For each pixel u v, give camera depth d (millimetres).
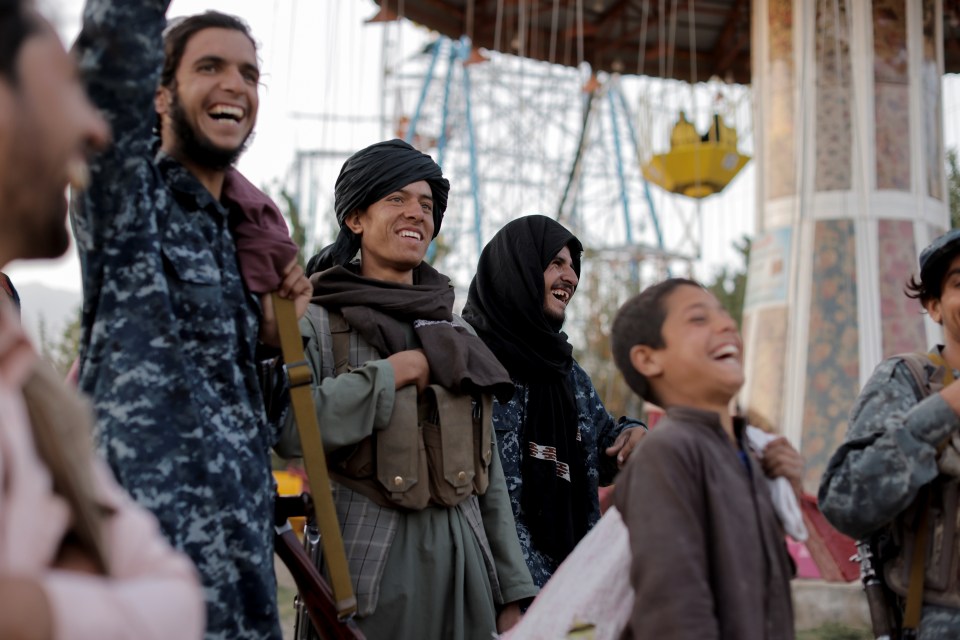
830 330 9047
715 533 2088
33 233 1136
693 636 1973
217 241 2455
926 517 2812
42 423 1101
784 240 9398
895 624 2916
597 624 2246
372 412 2949
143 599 1083
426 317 3279
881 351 8969
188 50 2457
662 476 2090
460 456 3119
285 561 2668
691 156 14477
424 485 3051
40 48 1101
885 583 2922
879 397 2928
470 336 3332
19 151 1084
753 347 9453
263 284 2531
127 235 2225
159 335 2199
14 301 2816
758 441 2301
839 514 2854
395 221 3385
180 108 2449
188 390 2197
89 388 2197
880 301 9039
